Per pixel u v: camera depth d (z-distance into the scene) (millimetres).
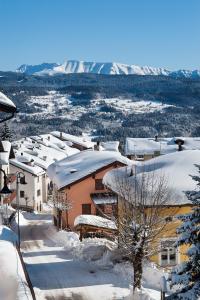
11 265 23969
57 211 54688
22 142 120438
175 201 28734
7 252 26047
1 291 20797
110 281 29594
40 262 34875
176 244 18391
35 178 88312
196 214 18344
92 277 30406
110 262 33375
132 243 26297
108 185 35156
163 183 29953
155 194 28094
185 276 18156
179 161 34094
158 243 29000
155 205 27625
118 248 32938
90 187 53719
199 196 18266
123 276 30578
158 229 27344
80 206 53719
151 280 29047
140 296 25359
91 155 59938
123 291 27734
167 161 34906
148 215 27891
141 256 26250
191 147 96750
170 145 99625
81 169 54781
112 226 39969
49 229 52844
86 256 35469
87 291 27734
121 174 34594
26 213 71375
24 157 91438
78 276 30672
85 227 40719
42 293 27328
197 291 17859
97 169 53250
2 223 41438
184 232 18359
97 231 40844
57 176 56875
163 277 23953
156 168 34156
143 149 100562
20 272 23250
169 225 29484
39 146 117625
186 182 30641
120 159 53469
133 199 28062
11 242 28547
